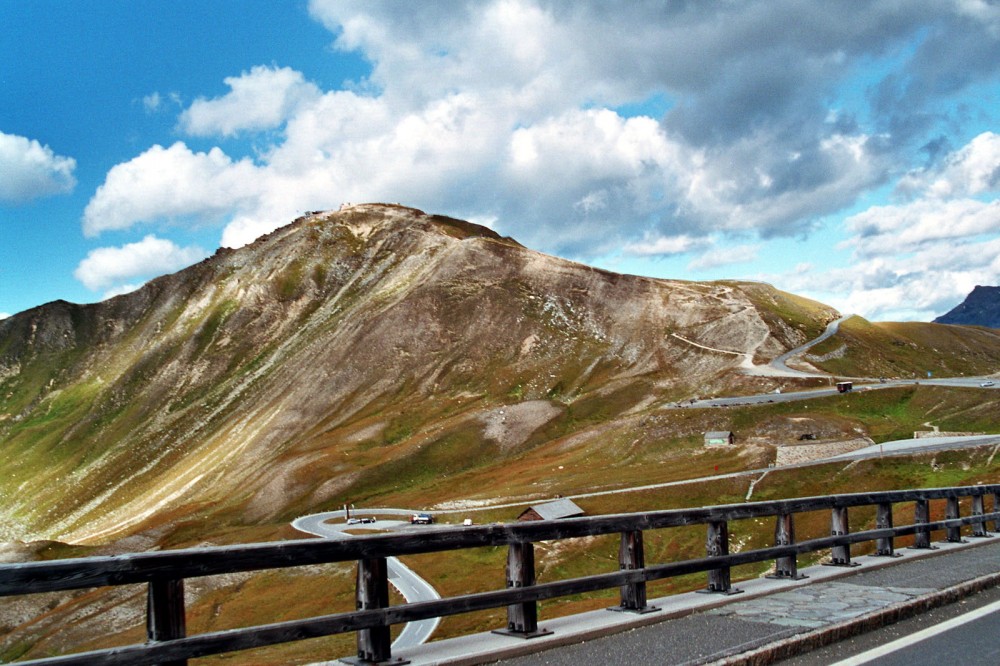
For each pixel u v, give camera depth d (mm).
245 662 58438
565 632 9711
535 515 122375
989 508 57062
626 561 11062
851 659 9188
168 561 6883
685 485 135500
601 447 187125
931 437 147250
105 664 6426
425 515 144875
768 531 97500
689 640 9586
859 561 15766
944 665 8898
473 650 8844
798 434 165875
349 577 104312
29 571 6172
